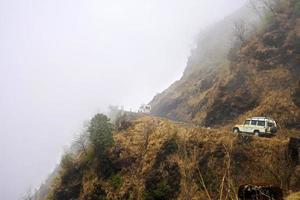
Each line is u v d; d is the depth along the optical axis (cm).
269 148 2291
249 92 3747
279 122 3114
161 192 2534
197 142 2675
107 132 3241
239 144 2445
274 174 2111
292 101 3216
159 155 2825
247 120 2844
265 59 3919
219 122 3769
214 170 2400
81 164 3362
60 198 3328
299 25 3869
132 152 3050
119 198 2766
